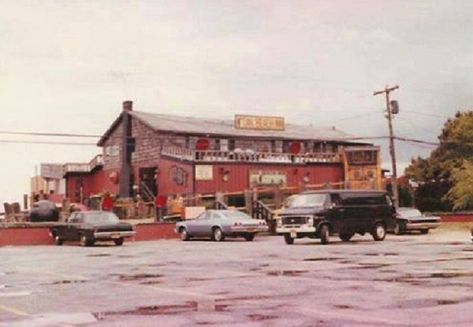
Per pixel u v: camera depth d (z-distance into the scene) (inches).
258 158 2299.5
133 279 576.4
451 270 585.3
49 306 418.0
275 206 1699.1
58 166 2746.1
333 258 747.4
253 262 721.6
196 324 338.3
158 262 770.8
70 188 2677.2
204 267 677.9
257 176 2284.7
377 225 1155.3
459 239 1187.9
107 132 2586.1
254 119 2213.3
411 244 1018.1
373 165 2429.9
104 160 2630.4
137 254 941.8
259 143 2554.1
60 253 1024.9
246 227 1336.1
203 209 1708.9
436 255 765.3
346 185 2057.1
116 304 420.2
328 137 2768.2
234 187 2234.3
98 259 856.9
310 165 2420.0
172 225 1571.1
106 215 1315.2
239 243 1222.3
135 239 1509.6
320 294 440.5
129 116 2500.0
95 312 387.5
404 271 581.3
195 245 1186.6
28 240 1438.2
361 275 554.9
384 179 2551.7
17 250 1167.6
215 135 2388.0
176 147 2267.5
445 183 2549.2
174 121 2474.2
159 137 2313.0
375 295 430.0
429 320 335.0
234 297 437.1
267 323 335.6
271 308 385.7
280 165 2346.2
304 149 2657.5
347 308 379.2
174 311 384.2
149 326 335.3
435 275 546.3
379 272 577.0
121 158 2501.2
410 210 1489.9
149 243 1344.7
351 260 713.0
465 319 336.5
